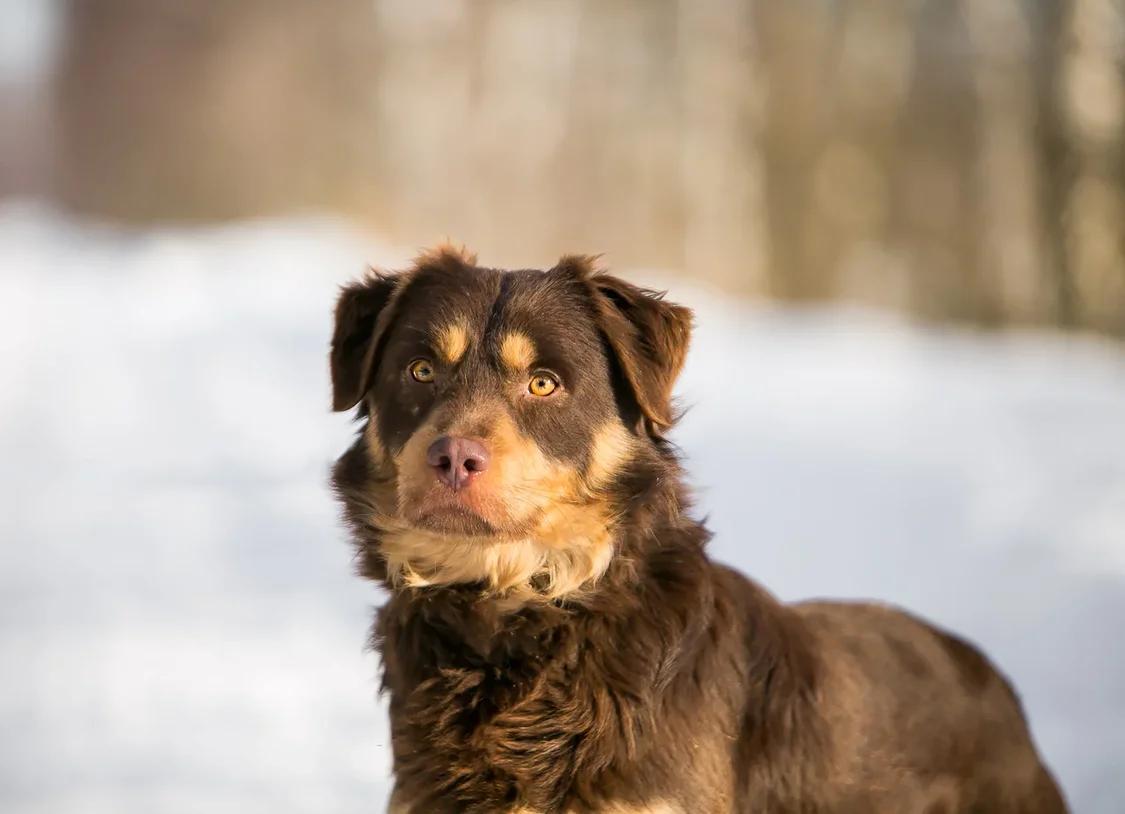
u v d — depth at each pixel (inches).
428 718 211.8
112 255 1095.6
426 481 207.5
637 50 1715.1
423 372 219.3
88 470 604.7
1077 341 1280.8
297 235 1115.9
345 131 1534.2
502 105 1643.7
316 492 566.6
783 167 1697.8
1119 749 325.7
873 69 1686.8
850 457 597.0
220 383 734.5
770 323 1029.8
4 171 1630.2
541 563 215.0
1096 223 1514.5
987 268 1579.7
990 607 419.8
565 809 204.4
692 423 653.3
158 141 1505.9
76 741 331.9
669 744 204.7
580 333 222.1
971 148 1609.3
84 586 457.7
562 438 215.0
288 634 414.6
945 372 814.5
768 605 231.5
